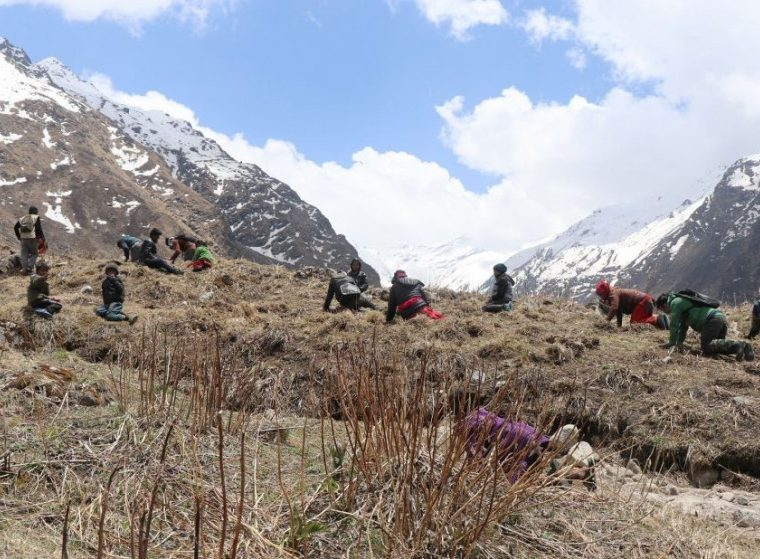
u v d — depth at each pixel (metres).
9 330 9.17
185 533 3.27
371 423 3.85
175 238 16.58
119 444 4.20
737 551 4.32
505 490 3.77
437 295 14.93
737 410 7.64
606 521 4.10
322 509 3.62
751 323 11.34
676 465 7.09
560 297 14.90
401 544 3.28
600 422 7.64
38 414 4.57
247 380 6.14
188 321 10.55
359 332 10.24
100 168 189.50
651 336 10.81
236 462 4.21
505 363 9.00
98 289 13.35
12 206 158.88
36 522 3.29
